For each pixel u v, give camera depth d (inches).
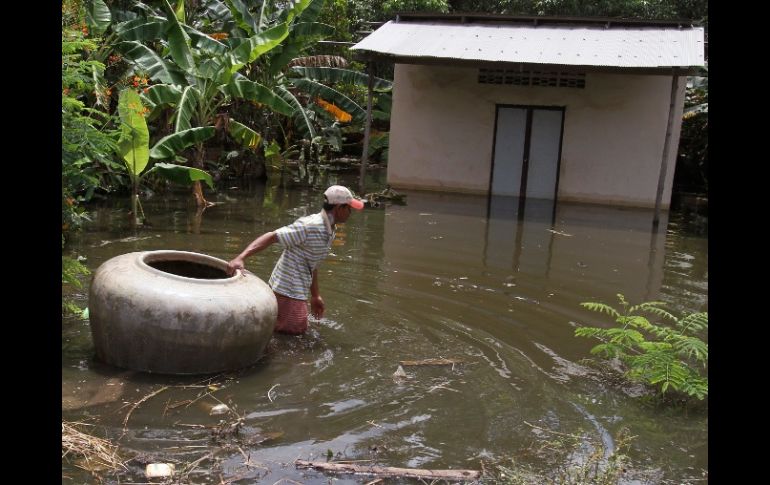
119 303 178.1
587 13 834.2
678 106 564.1
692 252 402.9
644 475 150.0
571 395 189.2
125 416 159.2
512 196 605.9
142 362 181.0
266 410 167.5
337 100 576.1
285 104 487.8
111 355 183.2
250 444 151.1
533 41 547.5
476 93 600.7
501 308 264.5
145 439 150.1
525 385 193.5
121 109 362.9
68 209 303.9
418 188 621.3
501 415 173.9
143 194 480.1
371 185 626.2
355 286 279.4
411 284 289.6
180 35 435.8
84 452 141.4
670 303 288.8
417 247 367.9
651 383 192.5
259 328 187.9
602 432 168.6
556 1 834.8
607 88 573.6
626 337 213.3
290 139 749.9
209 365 183.3
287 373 189.6
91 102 432.1
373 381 188.7
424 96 609.6
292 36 539.2
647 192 576.7
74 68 281.0
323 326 228.7
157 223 388.8
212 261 206.2
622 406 185.0
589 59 499.5
